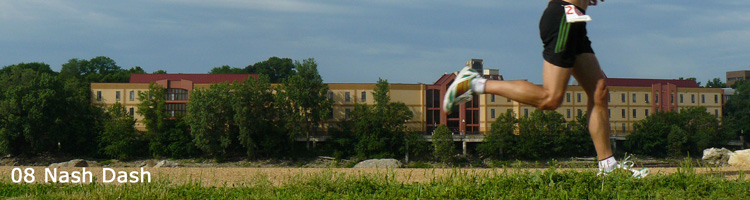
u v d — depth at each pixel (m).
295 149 83.62
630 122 97.56
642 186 12.62
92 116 84.06
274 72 165.62
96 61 150.75
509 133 81.19
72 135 81.56
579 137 81.00
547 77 8.81
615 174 12.70
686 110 91.19
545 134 80.56
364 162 64.19
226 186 16.06
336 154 80.75
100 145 81.69
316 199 13.33
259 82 83.38
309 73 83.88
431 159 82.31
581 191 12.02
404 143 81.06
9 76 90.94
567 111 92.94
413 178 17.58
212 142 79.31
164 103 83.50
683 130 85.69
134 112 92.00
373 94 83.31
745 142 99.25
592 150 82.19
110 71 150.88
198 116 79.00
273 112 82.88
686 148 86.19
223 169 21.25
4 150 76.69
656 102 99.31
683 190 12.21
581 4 9.02
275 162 80.81
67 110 80.44
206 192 14.32
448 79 92.19
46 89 79.19
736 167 19.33
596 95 11.70
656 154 86.06
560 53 8.68
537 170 13.30
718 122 91.75
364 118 81.31
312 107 83.94
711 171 15.51
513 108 91.94
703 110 89.94
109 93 92.25
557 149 78.69
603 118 12.16
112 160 80.81
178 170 20.94
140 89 92.25
